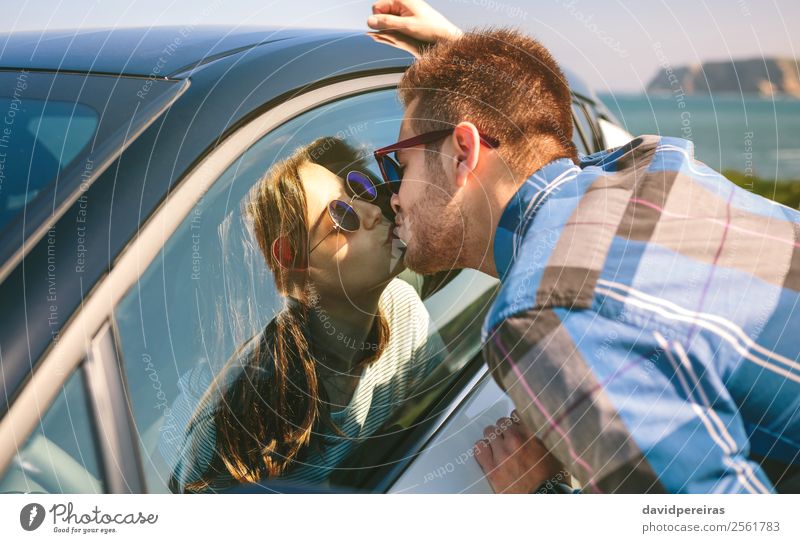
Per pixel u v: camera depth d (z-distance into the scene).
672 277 0.83
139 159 0.77
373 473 0.85
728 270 0.86
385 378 0.97
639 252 0.84
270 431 0.83
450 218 0.99
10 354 0.63
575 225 0.87
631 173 0.97
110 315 0.69
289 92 0.93
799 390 0.88
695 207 0.91
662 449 0.77
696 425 0.79
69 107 0.87
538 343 0.79
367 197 0.96
